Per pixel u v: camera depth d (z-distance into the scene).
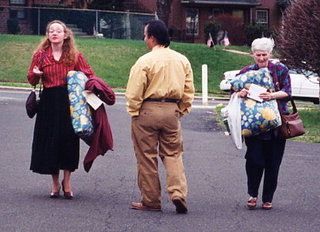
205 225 10.05
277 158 11.22
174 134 10.90
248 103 11.11
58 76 11.59
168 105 10.84
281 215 10.79
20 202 11.17
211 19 59.00
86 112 11.42
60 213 10.52
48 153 11.45
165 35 10.89
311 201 11.84
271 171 11.20
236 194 12.29
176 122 10.90
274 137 11.17
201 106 29.67
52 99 11.55
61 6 52.53
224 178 13.69
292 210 11.16
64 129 11.50
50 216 10.31
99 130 11.49
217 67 44.19
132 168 14.52
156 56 10.80
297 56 24.52
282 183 13.33
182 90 10.90
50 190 12.23
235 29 56.97
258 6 60.66
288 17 24.59
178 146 10.96
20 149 16.38
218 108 27.55
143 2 55.97
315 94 33.62
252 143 11.16
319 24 23.78
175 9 58.53
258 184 11.19
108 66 42.31
